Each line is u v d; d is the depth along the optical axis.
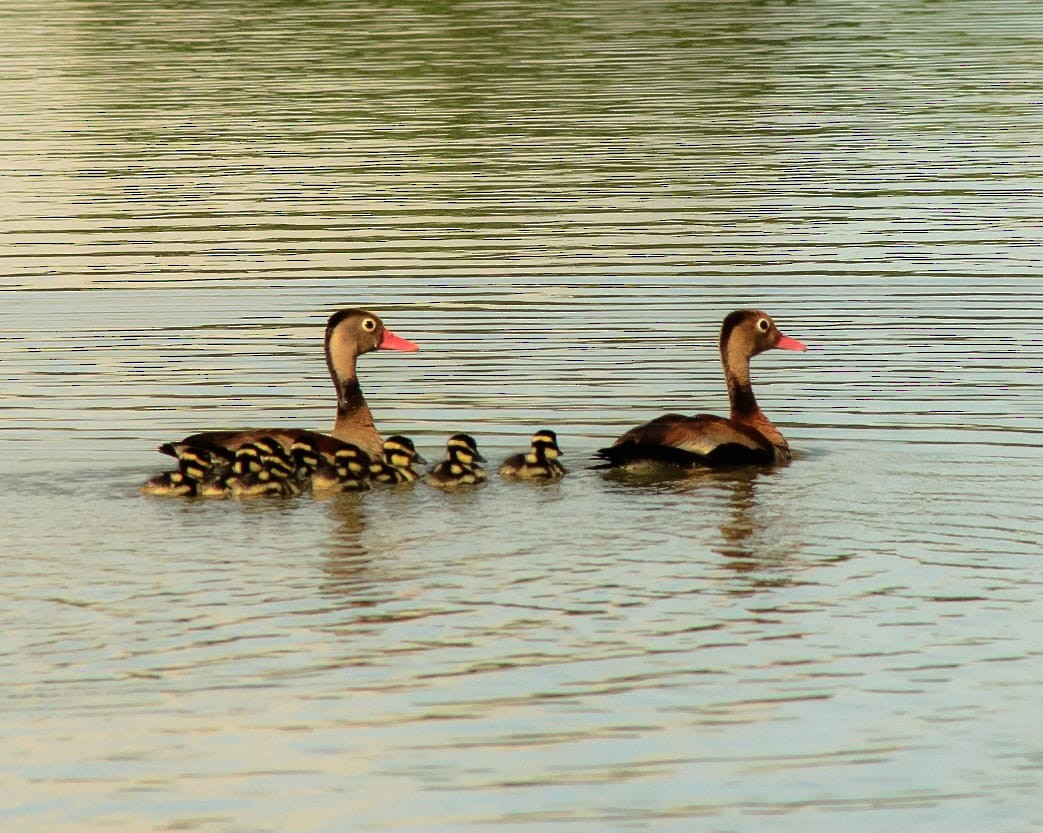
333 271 25.30
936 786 10.45
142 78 42.53
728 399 18.80
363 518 15.17
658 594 13.23
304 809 10.16
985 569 13.77
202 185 31.66
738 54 45.09
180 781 10.45
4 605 13.02
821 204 29.36
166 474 15.93
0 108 39.09
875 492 15.88
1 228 28.45
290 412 18.91
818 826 10.03
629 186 31.12
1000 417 18.27
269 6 54.56
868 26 49.81
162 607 12.96
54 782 10.44
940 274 24.62
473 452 16.45
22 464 16.92
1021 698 11.49
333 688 11.61
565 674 11.82
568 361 20.67
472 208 29.53
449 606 13.00
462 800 10.27
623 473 16.64
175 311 23.22
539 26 49.84
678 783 10.45
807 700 11.47
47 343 21.67
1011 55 44.75
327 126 36.94
